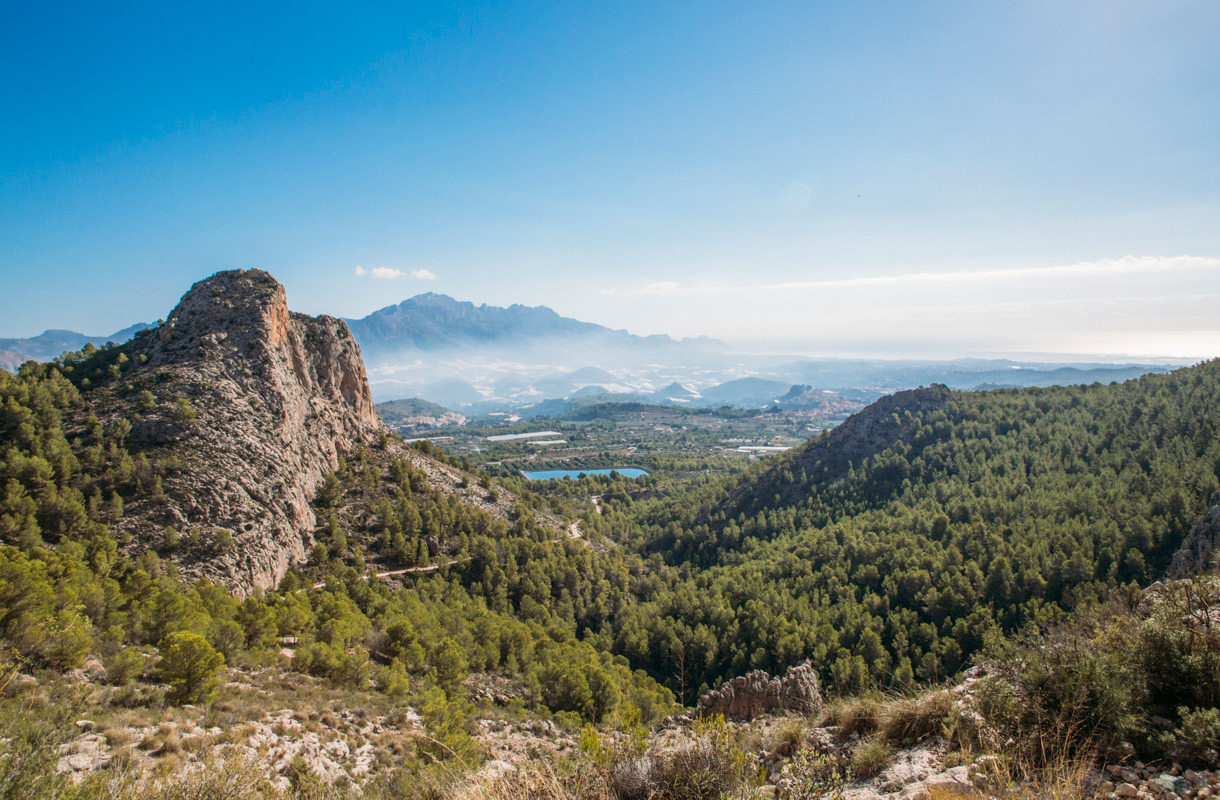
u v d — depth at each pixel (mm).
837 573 89875
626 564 116188
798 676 25312
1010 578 72812
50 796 9742
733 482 161375
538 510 134250
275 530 65750
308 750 24469
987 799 7242
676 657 76562
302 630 47281
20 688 20078
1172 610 9562
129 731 19688
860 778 9492
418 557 83188
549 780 9539
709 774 9062
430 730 28734
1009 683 9602
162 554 53969
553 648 61812
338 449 95688
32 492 52156
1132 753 7695
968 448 123938
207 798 11953
